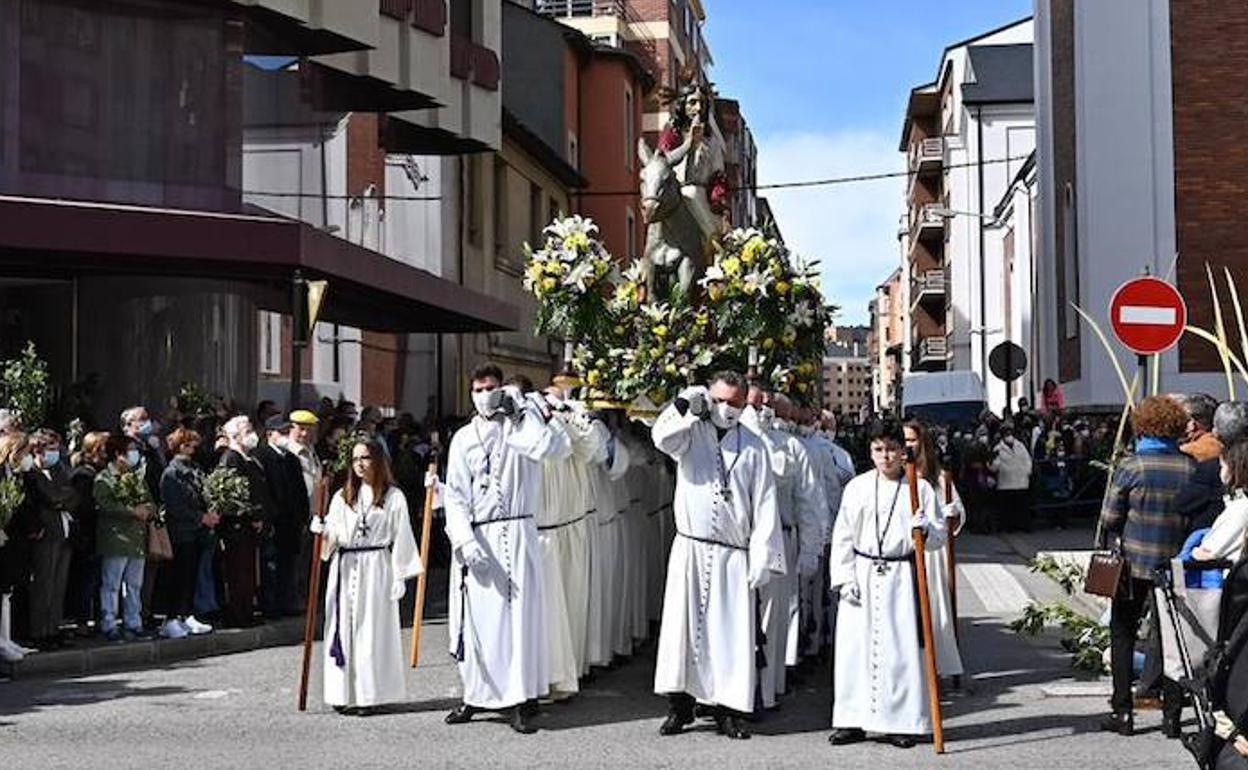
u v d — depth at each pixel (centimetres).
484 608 972
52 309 1906
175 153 1878
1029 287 4169
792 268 1186
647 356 1168
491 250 3425
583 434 1083
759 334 1173
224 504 1391
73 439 1466
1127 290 1266
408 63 2272
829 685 1173
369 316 2425
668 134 1305
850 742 929
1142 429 929
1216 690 500
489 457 975
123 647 1281
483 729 974
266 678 1198
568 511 1101
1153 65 2655
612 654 1201
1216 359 2606
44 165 1781
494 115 2675
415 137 2627
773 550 941
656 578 1338
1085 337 2733
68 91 1803
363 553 1043
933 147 6462
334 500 1062
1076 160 2827
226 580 1430
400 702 1066
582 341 1198
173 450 1406
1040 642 1355
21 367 1574
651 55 5641
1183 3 2648
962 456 2638
